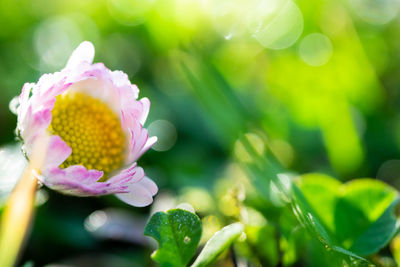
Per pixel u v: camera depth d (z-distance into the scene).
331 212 0.13
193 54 0.17
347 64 0.19
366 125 0.18
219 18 0.20
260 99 0.19
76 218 0.15
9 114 0.16
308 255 0.12
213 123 0.16
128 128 0.12
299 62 0.20
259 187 0.13
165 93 0.19
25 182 0.11
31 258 0.14
